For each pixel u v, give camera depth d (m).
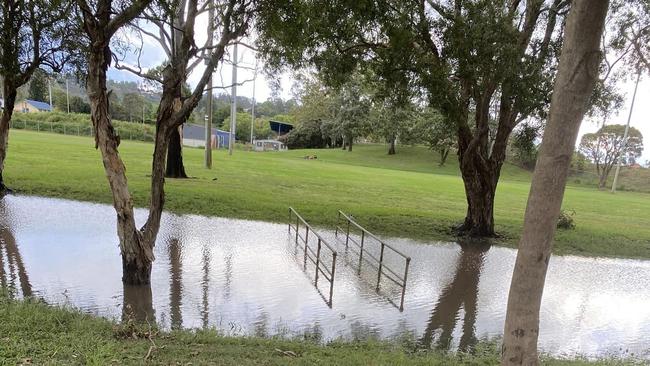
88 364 4.24
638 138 58.31
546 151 3.00
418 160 64.44
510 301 3.31
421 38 12.12
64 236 10.88
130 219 7.88
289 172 30.52
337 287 9.04
